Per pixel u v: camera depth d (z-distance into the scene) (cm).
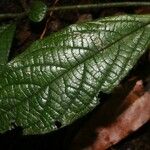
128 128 30
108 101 30
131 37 22
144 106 30
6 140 30
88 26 22
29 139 30
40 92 21
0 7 29
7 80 21
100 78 21
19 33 29
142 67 32
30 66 22
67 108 21
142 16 23
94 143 30
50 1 28
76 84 21
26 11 26
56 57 22
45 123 21
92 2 29
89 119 30
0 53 24
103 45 22
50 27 30
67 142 30
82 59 22
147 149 32
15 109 21
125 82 31
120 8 31
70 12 30
